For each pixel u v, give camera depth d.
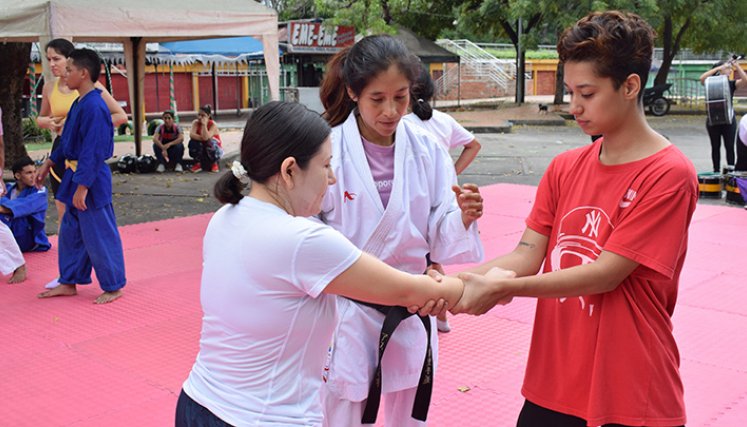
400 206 2.62
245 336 1.95
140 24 9.53
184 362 4.59
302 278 1.91
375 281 1.97
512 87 35.53
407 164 2.66
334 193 2.64
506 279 2.13
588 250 2.24
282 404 1.98
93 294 5.96
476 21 27.44
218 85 31.61
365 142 2.67
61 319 5.38
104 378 4.36
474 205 2.58
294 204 2.02
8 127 13.41
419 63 2.53
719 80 11.04
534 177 12.82
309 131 1.96
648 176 2.12
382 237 2.63
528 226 2.47
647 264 2.09
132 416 3.88
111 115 5.82
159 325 5.25
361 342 2.56
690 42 27.91
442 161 2.76
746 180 9.39
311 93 22.55
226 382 1.99
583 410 2.23
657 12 22.78
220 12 10.37
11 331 5.15
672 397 2.20
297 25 25.08
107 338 5.00
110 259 5.71
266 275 1.91
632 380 2.16
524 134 21.19
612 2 22.06
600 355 2.18
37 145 17.75
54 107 7.02
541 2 22.70
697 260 6.91
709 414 3.87
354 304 2.55
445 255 2.71
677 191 2.09
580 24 2.12
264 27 10.89
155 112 30.05
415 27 29.11
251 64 30.22
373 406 2.59
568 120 24.77
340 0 24.73
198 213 9.56
